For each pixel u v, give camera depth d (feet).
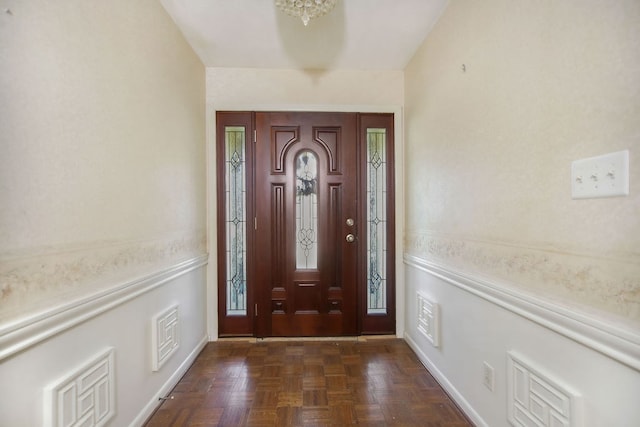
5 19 2.81
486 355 4.60
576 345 3.09
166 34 5.91
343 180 8.41
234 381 6.24
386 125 8.48
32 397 3.06
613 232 2.72
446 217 5.89
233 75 8.22
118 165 4.42
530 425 3.66
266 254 8.36
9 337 2.78
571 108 3.13
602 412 2.83
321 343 8.07
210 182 8.16
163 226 5.78
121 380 4.46
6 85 2.82
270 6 5.80
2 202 2.77
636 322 2.55
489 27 4.49
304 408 5.37
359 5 5.77
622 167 2.62
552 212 3.39
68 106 3.51
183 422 5.03
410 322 7.91
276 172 8.36
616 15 2.66
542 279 3.54
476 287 4.79
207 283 8.16
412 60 7.75
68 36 3.52
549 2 3.39
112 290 4.17
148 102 5.25
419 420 5.06
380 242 8.54
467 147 5.12
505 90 4.15
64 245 3.45
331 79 8.37
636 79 2.52
